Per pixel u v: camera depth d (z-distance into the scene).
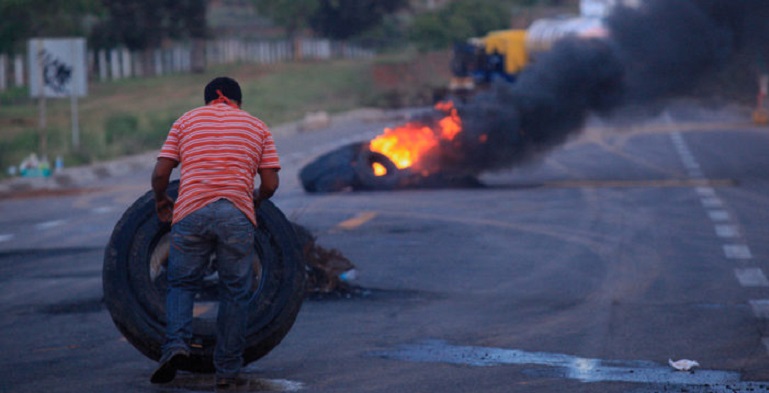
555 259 37.12
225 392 19.73
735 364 22.27
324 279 31.23
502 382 20.69
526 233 43.38
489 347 24.14
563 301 29.92
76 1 135.50
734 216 47.62
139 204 21.28
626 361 22.62
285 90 181.62
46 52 83.50
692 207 50.97
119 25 197.88
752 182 61.81
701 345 24.16
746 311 28.20
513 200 55.00
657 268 35.03
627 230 43.84
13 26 131.25
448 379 20.95
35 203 60.84
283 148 97.62
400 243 40.94
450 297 30.64
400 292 31.41
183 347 19.47
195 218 19.53
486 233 43.50
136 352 23.91
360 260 37.06
